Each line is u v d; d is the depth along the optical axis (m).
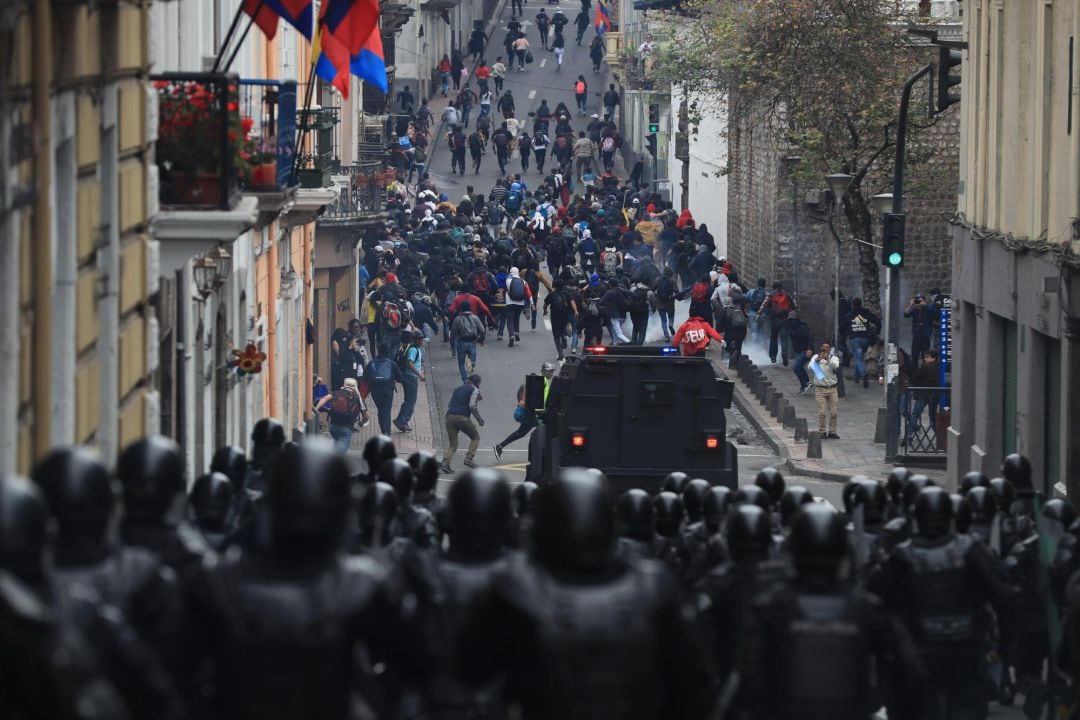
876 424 93.88
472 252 142.88
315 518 16.97
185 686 17.28
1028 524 37.97
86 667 14.45
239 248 65.94
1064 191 67.88
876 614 22.25
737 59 115.94
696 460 64.69
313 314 108.12
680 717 17.47
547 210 167.38
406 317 108.88
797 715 21.69
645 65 195.88
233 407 65.62
